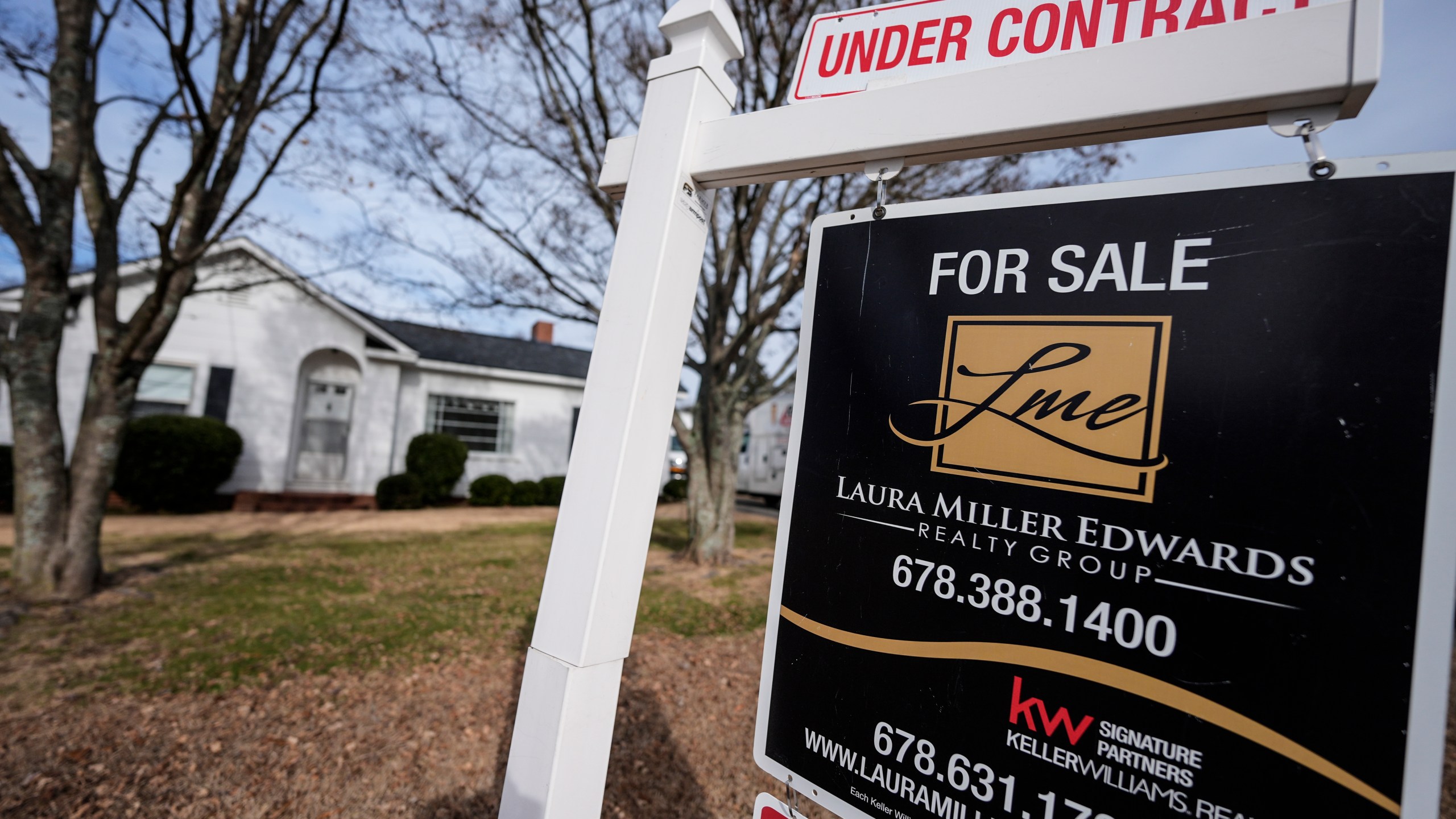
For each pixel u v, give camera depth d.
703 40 1.33
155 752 3.13
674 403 1.31
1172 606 0.87
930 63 1.19
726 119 1.29
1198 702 0.84
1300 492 0.82
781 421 16.36
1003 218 1.07
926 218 1.14
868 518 1.12
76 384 10.47
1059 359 0.99
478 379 14.98
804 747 1.13
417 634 4.97
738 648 4.93
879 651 1.08
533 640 1.24
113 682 3.85
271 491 12.18
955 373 1.07
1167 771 0.85
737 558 8.64
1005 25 1.15
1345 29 0.86
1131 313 0.95
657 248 1.27
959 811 0.99
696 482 8.34
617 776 3.06
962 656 1.01
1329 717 0.77
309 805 2.79
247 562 7.32
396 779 2.99
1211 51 0.93
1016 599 0.98
